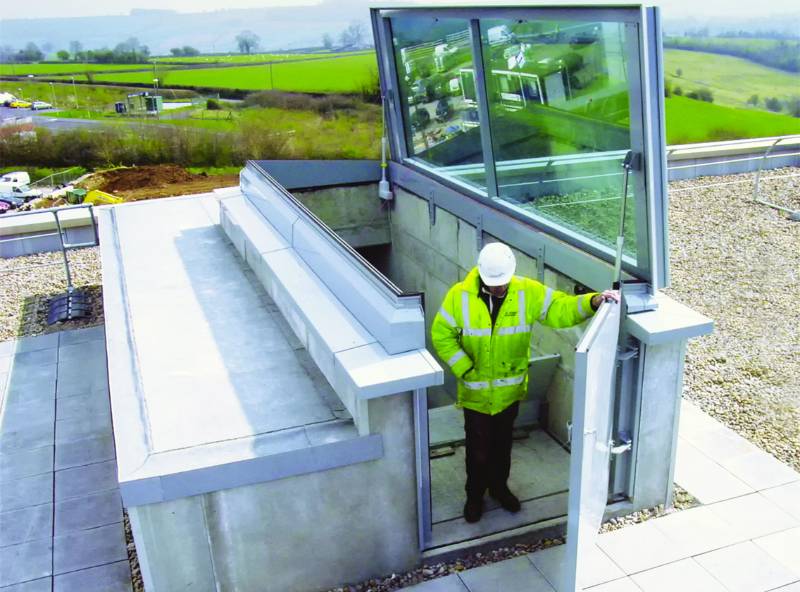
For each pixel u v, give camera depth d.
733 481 4.59
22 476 5.04
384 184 7.25
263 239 5.47
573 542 3.20
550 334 4.76
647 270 3.71
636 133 3.43
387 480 3.63
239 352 4.47
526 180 4.90
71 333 7.41
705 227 10.24
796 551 3.96
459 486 4.40
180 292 5.45
